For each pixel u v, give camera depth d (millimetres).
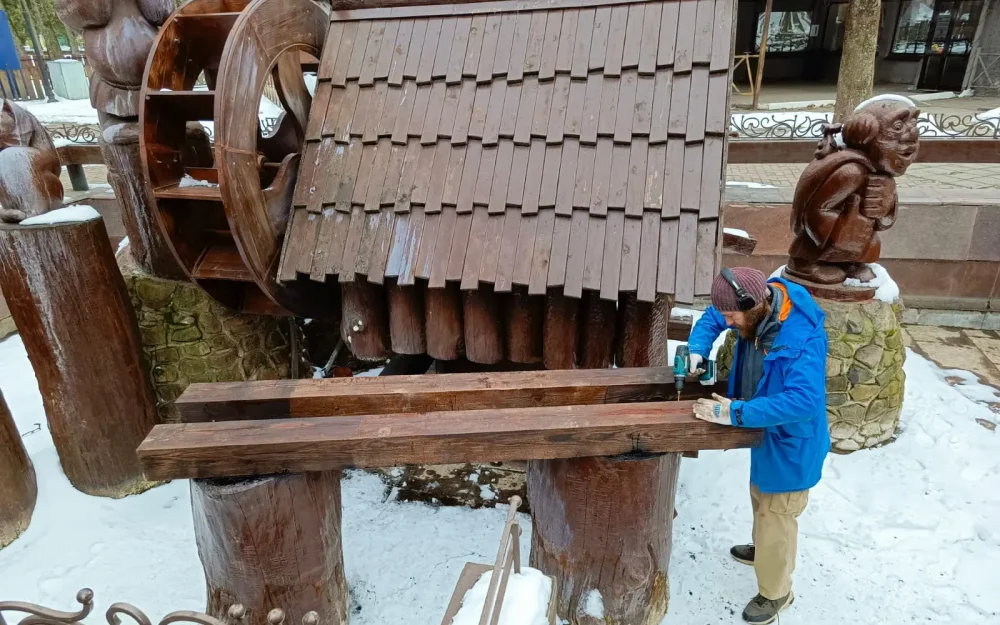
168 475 2293
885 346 3701
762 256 5699
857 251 3594
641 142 2779
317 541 2502
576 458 2410
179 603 2885
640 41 2912
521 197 2811
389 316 3314
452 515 3432
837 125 3521
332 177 3064
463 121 3000
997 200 5180
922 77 12742
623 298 2928
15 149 3111
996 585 2863
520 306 3039
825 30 14562
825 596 2846
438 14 3236
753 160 5828
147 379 3629
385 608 2875
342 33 3346
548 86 2963
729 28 2824
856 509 3371
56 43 17266
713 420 2225
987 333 5496
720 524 3303
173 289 3672
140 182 3453
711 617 2777
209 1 3328
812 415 2115
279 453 2275
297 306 3490
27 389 4660
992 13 11195
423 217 2900
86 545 3246
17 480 3287
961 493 3434
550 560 2713
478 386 2637
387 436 2273
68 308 3164
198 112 3092
